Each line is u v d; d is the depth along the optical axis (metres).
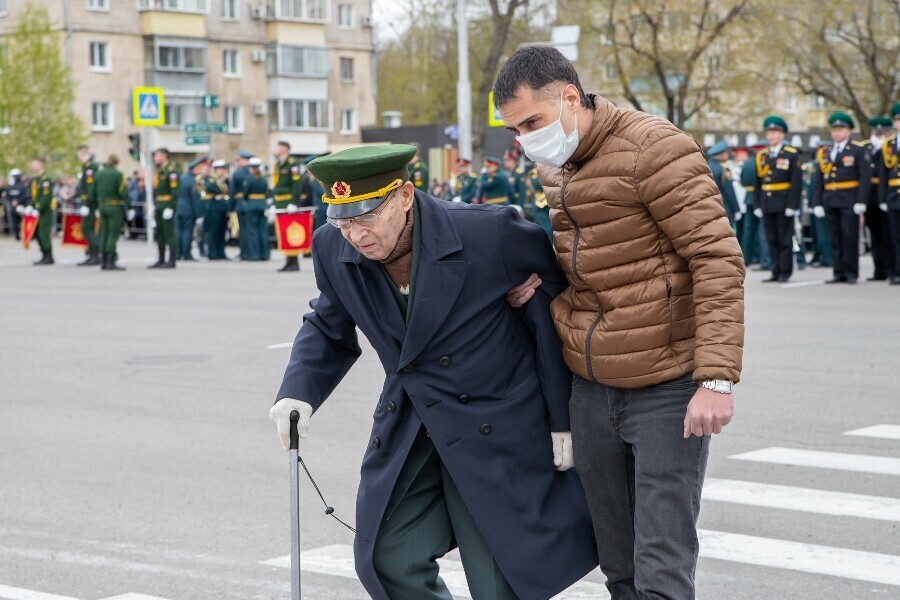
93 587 5.57
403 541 3.86
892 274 18.09
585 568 3.98
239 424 8.95
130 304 17.14
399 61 64.12
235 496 7.02
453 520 3.91
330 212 3.70
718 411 3.57
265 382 10.65
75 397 10.15
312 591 5.48
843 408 8.98
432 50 50.25
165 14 59.59
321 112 66.12
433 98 55.56
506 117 3.72
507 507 3.82
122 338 13.56
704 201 3.62
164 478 7.46
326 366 4.04
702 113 37.41
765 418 8.69
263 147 64.44
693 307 3.74
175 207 24.36
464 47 27.83
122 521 6.59
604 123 3.71
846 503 6.61
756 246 22.11
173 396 10.07
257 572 5.73
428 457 3.89
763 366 10.73
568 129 3.68
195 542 6.20
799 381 10.02
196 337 13.50
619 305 3.75
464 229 3.82
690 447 3.75
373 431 3.98
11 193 37.84
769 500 6.70
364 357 11.87
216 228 27.06
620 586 4.06
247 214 26.67
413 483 3.90
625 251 3.72
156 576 5.70
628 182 3.67
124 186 24.25
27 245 26.64
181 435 8.62
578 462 3.95
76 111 57.41
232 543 6.17
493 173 23.91
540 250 3.88
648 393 3.78
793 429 8.34
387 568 3.86
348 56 68.00
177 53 60.38
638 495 3.78
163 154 24.48
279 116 64.56
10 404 9.91
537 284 3.92
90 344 13.15
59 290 19.50
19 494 7.18
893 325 13.20
